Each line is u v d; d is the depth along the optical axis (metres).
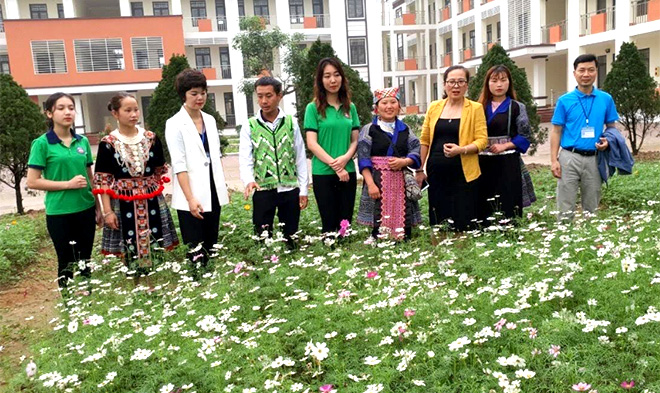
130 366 3.24
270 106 4.74
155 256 4.74
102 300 4.32
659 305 3.02
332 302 3.63
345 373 2.88
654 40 19.25
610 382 2.52
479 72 10.38
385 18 32.91
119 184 4.53
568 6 21.84
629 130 11.90
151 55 28.81
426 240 5.07
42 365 3.39
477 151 4.96
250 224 6.55
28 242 6.70
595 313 3.11
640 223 4.75
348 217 5.10
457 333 3.08
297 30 30.38
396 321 3.40
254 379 2.86
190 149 4.55
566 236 4.45
